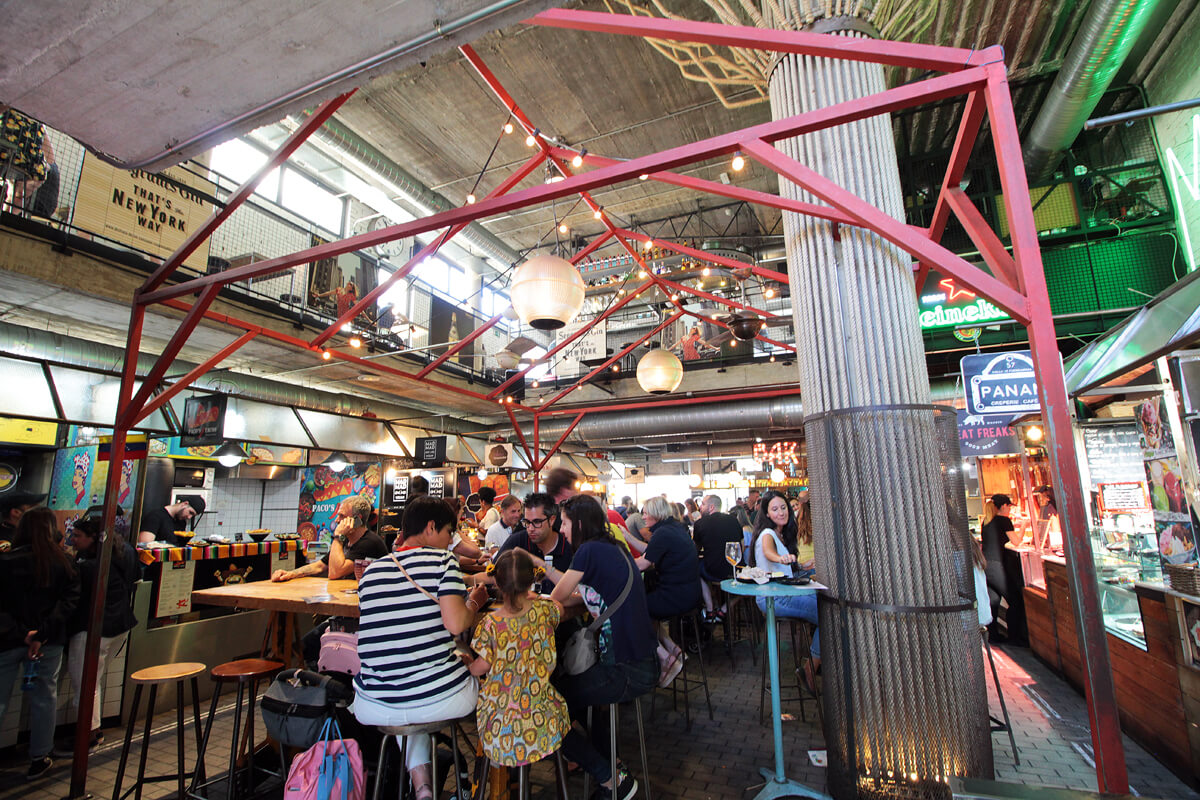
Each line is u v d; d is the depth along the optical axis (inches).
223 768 141.3
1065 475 82.0
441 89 323.3
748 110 346.3
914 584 113.8
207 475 353.7
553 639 102.5
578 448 639.8
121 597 165.6
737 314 248.7
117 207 235.8
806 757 141.2
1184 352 137.1
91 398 247.3
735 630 262.8
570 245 530.0
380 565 100.0
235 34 62.3
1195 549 134.0
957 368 346.0
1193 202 258.2
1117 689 155.8
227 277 149.1
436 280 544.4
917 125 323.3
